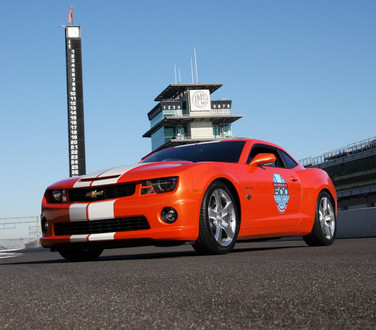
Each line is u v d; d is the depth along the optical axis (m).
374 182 53.75
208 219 4.13
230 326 1.21
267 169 4.95
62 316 1.45
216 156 4.82
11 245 27.27
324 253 3.84
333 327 1.17
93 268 3.21
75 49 47.78
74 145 46.59
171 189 4.01
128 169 4.30
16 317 1.48
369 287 1.79
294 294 1.70
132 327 1.25
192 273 2.55
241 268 2.72
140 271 2.80
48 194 4.55
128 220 4.09
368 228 10.93
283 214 4.99
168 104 115.12
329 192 5.78
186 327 1.22
